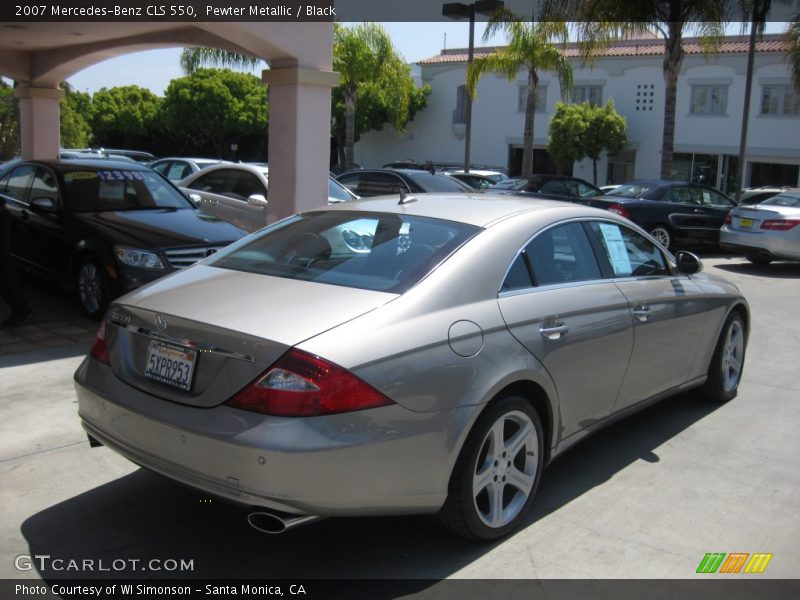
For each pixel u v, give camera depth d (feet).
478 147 126.31
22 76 41.98
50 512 11.82
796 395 19.17
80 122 134.31
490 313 10.96
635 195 47.60
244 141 142.92
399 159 135.95
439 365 9.96
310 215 13.83
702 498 13.09
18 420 15.29
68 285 24.34
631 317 13.76
